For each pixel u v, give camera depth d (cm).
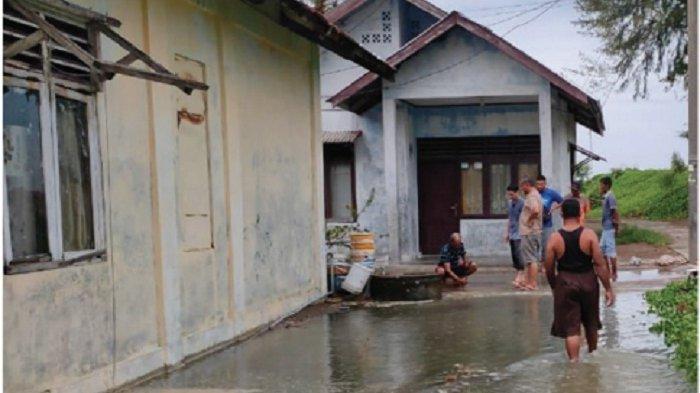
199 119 1047
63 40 716
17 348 670
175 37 978
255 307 1188
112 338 818
